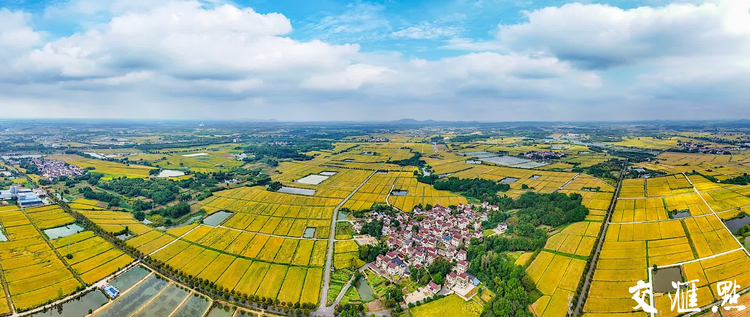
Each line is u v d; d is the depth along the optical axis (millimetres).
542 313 155250
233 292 174500
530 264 196375
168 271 195500
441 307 163625
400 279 187875
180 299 172000
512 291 163625
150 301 169750
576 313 155625
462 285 179125
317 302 168375
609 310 154625
